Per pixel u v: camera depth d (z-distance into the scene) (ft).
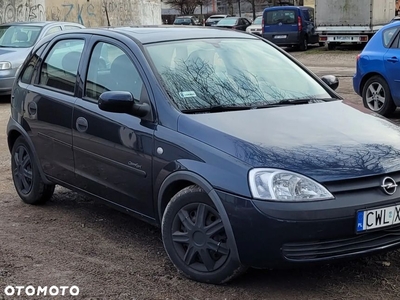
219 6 205.98
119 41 16.76
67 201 20.57
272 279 14.02
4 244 16.55
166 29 17.89
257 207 12.37
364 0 79.61
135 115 15.21
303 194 12.34
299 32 85.35
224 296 13.17
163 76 15.46
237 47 17.75
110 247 16.25
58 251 16.01
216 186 12.94
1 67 42.83
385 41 34.65
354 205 12.47
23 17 71.20
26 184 20.08
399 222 13.00
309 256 12.41
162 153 14.29
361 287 13.64
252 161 12.80
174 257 14.16
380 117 16.08
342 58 74.18
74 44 18.51
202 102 15.10
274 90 16.43
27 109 19.40
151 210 14.99
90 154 16.72
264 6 183.52
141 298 13.20
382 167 12.97
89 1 89.04
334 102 16.57
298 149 13.17
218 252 13.32
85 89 17.34
